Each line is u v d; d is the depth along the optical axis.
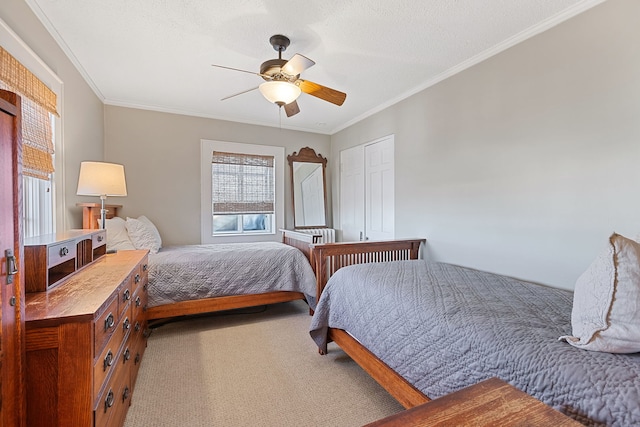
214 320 3.03
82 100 2.79
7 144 0.83
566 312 1.38
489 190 2.47
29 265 1.21
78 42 2.30
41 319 0.94
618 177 1.75
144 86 3.12
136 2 1.87
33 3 1.86
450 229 2.82
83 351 0.99
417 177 3.20
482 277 2.03
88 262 1.78
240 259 2.96
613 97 1.77
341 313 2.07
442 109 2.89
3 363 0.81
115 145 3.57
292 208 4.62
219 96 3.40
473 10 1.94
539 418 0.73
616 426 0.79
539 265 2.13
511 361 1.07
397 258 3.10
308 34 2.21
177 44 2.34
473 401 0.80
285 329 2.80
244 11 1.95
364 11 1.95
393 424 0.71
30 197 2.01
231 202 4.22
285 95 2.28
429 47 2.38
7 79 1.59
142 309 2.09
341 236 4.66
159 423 1.55
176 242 3.90
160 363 2.15
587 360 0.93
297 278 3.13
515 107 2.28
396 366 1.56
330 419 1.60
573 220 1.95
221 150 4.15
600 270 1.02
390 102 3.55
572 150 1.95
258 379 1.96
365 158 4.07
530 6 1.90
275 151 4.52
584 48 1.89
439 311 1.43
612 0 1.77
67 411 0.97
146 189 3.73
